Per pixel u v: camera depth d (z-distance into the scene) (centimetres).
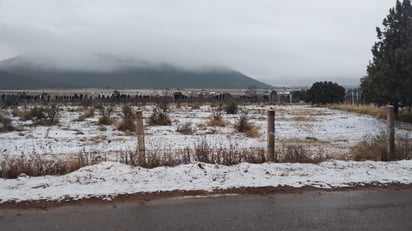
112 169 703
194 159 813
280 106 4262
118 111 2842
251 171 712
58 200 555
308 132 1569
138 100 4516
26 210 516
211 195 580
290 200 558
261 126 1828
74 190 597
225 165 766
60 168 750
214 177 670
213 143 1210
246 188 614
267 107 3922
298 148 966
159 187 615
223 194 585
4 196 568
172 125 1830
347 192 598
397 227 457
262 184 635
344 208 524
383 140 987
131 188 609
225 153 818
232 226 459
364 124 1939
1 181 648
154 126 1773
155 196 574
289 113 2845
